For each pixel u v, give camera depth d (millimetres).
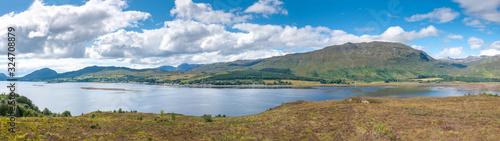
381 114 47938
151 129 43688
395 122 40031
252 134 41906
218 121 59125
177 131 43438
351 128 40688
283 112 66938
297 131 42406
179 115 79500
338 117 50281
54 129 37000
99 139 34406
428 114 45344
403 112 48969
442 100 67438
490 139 26906
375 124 40344
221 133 42812
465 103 57344
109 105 173375
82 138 34000
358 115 49531
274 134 41406
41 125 38219
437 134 31156
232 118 66125
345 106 62281
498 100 59250
